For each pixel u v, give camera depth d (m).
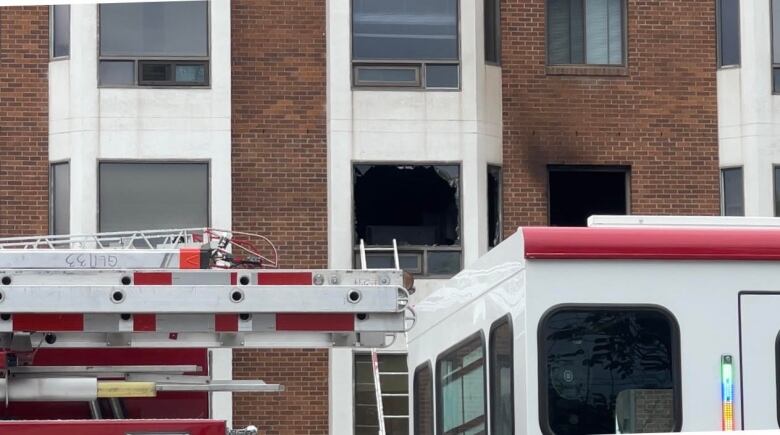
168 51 29.64
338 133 29.69
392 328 9.30
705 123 31.06
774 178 30.73
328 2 29.98
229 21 29.70
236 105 29.95
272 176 29.86
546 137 30.55
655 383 8.74
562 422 8.65
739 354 8.78
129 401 10.50
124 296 9.14
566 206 30.75
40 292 9.11
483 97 30.09
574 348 8.71
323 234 29.84
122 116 29.42
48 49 29.92
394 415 28.88
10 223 29.56
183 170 29.47
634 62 30.98
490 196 30.28
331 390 28.80
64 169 29.64
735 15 31.19
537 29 30.70
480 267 9.94
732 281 8.84
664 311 8.78
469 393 10.22
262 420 28.86
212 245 14.75
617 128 30.83
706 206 30.97
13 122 29.66
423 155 29.78
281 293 9.21
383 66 29.88
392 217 29.72
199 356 10.48
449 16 30.06
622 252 8.77
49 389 9.79
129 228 29.28
